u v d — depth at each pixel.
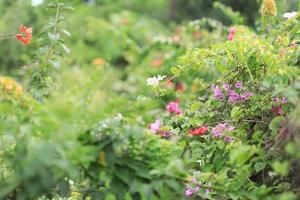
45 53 3.28
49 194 2.37
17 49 5.93
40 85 3.25
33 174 2.05
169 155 2.50
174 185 2.31
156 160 2.40
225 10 5.79
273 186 2.72
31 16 6.18
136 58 7.22
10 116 2.34
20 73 4.78
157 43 6.73
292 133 2.51
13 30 6.09
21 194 2.20
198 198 2.67
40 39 3.33
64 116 2.42
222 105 3.16
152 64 6.62
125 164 2.35
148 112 3.53
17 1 6.40
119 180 2.36
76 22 7.61
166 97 4.52
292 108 2.62
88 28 7.61
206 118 3.19
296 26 3.15
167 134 3.20
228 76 3.14
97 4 9.41
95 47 7.68
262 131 2.87
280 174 2.58
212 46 3.18
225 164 2.94
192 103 3.56
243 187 2.61
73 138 2.23
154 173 2.30
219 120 3.16
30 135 2.20
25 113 2.31
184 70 3.29
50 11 3.39
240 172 2.61
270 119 2.86
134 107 3.30
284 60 2.78
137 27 8.42
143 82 5.96
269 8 3.59
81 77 6.04
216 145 2.97
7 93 2.33
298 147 2.31
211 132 3.04
